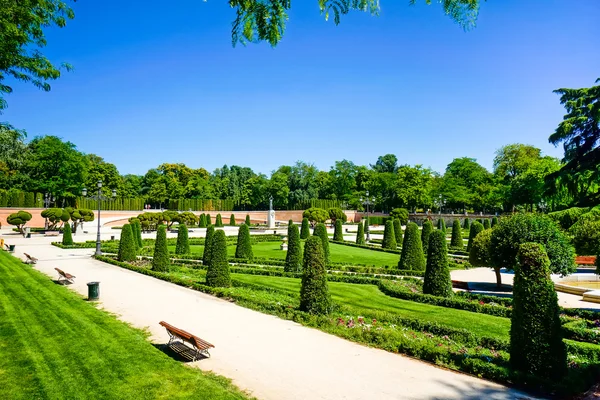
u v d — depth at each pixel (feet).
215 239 50.29
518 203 158.92
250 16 15.53
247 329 32.32
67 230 100.68
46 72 28.86
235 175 301.84
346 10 14.87
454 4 13.48
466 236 157.17
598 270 47.88
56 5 27.99
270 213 199.62
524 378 21.89
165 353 26.35
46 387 20.59
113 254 84.69
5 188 190.70
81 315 34.81
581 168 92.17
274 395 20.53
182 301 42.19
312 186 278.87
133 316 35.78
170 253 88.79
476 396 20.66
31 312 35.22
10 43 25.30
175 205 254.06
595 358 26.86
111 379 21.70
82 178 197.06
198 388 20.76
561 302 48.83
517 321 23.43
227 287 49.98
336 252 98.53
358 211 261.44
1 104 30.22
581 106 101.86
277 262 74.43
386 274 67.15
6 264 65.92
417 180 229.25
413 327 34.04
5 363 23.70
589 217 67.26
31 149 199.41
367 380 22.58
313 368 24.29
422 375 23.49
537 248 23.36
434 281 47.09
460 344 29.55
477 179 238.07
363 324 33.86
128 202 229.66
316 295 36.58
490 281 64.44
